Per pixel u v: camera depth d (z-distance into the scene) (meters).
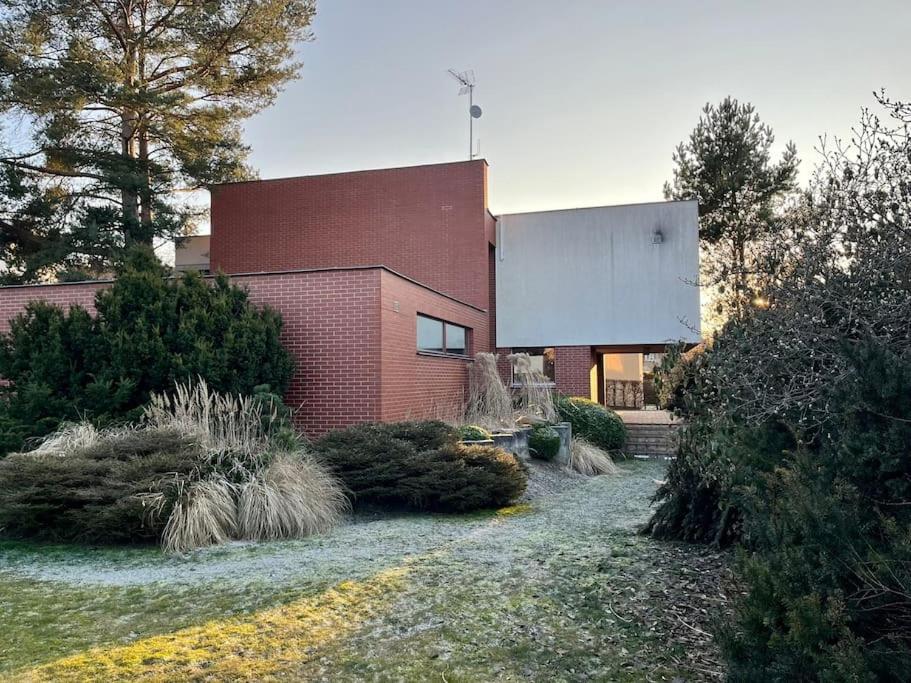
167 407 7.65
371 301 9.34
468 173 16.66
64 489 5.88
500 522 6.95
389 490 7.37
